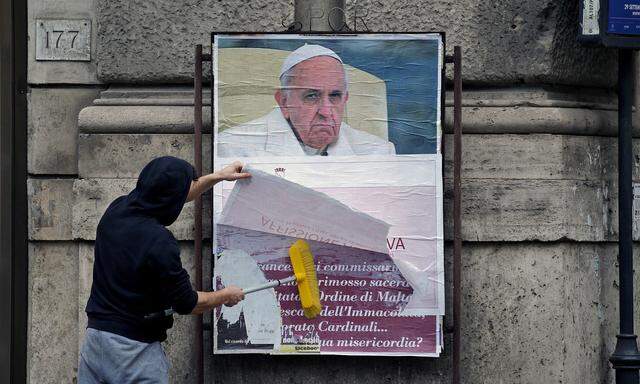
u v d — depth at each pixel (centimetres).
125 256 2102
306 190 2433
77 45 2683
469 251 2556
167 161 2142
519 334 2550
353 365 2531
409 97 2438
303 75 2448
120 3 2622
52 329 2686
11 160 2730
